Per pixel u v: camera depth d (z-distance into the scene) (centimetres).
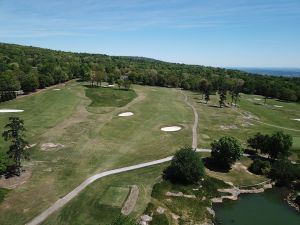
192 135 7838
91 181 5216
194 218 4534
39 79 13175
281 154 6569
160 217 4384
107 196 4759
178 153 5553
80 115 8962
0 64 14962
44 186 4969
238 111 11244
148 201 4738
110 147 6706
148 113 9619
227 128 8781
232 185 5600
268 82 17100
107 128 7894
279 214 4809
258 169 6153
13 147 5138
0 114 8812
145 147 6838
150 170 5744
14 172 5312
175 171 5431
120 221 3297
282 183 5862
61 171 5506
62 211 4341
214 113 10556
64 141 6875
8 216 4175
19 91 12475
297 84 17738
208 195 5191
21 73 13325
